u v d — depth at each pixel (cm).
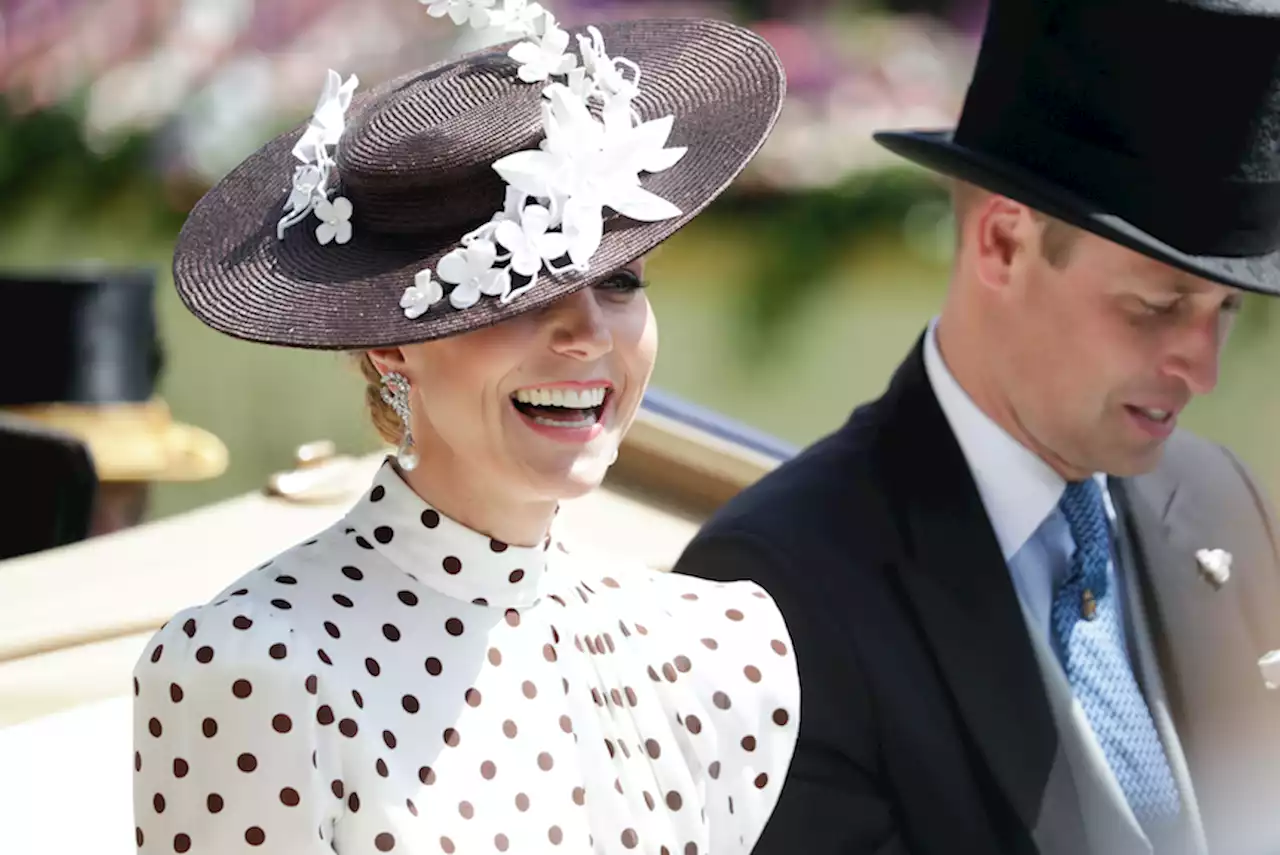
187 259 739
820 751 965
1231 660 1091
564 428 714
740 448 1377
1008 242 997
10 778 929
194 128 3244
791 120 3341
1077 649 1029
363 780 695
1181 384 979
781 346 3088
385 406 743
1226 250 953
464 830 703
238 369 2803
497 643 743
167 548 1238
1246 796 1073
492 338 691
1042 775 972
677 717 787
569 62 714
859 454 1038
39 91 3322
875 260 3234
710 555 1009
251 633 688
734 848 801
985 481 1026
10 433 1380
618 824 745
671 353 3044
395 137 705
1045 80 984
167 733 688
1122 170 955
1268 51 930
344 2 3294
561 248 673
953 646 982
